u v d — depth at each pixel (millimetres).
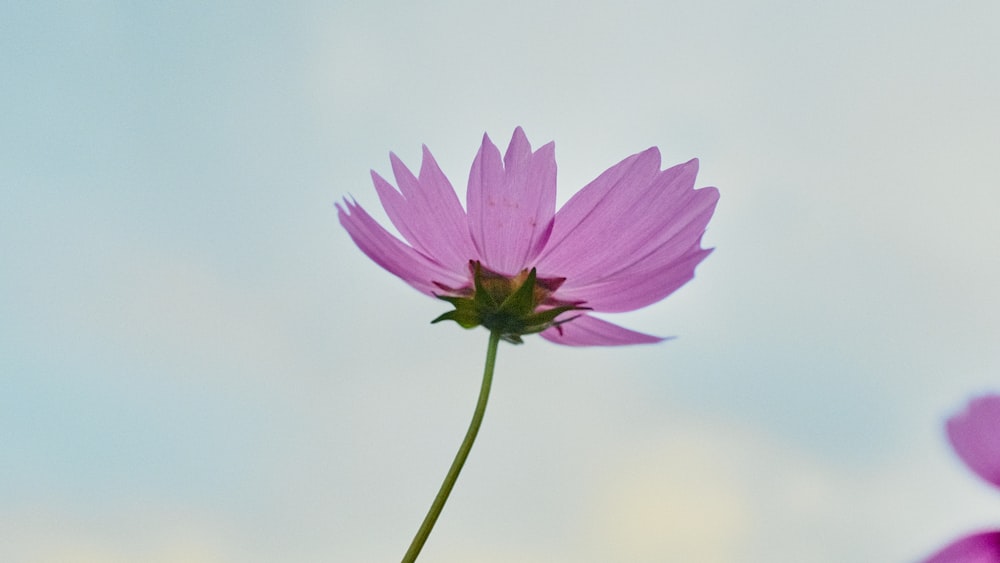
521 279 429
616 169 431
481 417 402
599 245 430
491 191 429
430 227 430
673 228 430
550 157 431
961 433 358
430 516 389
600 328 435
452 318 430
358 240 420
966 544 353
